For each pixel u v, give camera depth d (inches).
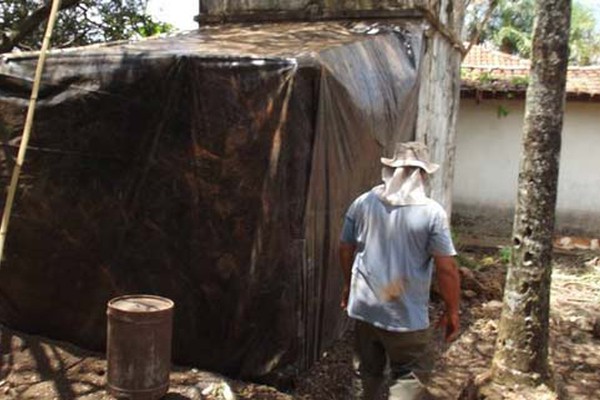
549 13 160.9
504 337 172.9
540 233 166.9
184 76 170.4
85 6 425.4
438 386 190.1
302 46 189.6
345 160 184.7
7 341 192.7
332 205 180.9
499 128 448.8
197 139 171.0
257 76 163.9
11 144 189.3
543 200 166.2
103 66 178.4
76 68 181.3
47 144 186.4
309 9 274.5
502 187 450.6
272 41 210.4
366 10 265.7
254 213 168.7
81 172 184.1
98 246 185.5
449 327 143.1
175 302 179.8
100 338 189.2
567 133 439.5
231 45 197.5
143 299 164.7
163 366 158.7
